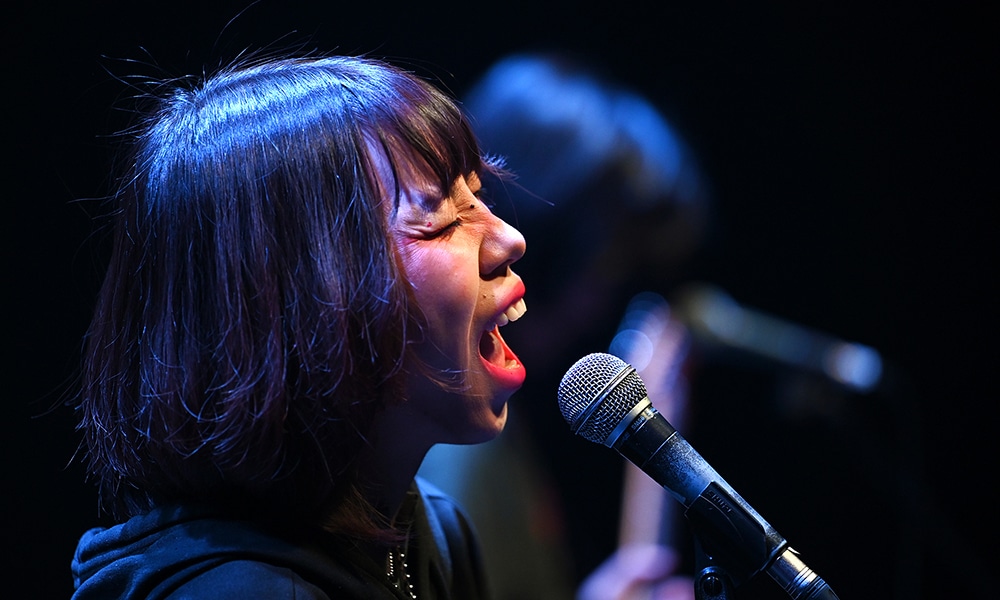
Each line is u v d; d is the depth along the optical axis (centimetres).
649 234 394
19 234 601
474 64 702
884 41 825
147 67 604
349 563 196
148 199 198
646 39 798
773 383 758
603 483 524
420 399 198
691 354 456
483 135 388
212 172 191
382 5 664
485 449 331
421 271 191
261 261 185
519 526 326
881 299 833
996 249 831
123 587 185
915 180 831
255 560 178
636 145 385
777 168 827
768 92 820
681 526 451
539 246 378
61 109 598
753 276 828
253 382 181
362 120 195
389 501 213
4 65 591
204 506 192
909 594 486
